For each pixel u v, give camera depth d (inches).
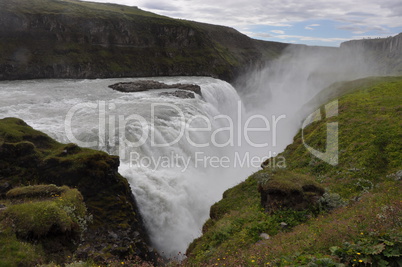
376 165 761.6
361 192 645.3
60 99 1630.2
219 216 739.4
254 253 412.8
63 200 506.6
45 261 394.0
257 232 524.4
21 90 1870.1
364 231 376.8
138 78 3090.6
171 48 3759.8
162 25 3750.0
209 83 2657.5
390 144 840.3
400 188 585.6
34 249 395.9
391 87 1535.4
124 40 3378.4
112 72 3034.0
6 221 413.7
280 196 585.9
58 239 431.2
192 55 3875.5
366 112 1158.3
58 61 2694.4
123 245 650.8
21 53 2544.3
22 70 2452.0
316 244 381.1
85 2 4220.0
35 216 425.7
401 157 771.4
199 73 3705.7
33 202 473.1
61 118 1227.9
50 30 2817.4
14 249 381.1
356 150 863.1
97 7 3823.8
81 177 718.5
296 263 335.3
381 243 328.2
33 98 1608.0
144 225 826.8
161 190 904.9
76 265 397.4
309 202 579.2
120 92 1956.2
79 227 481.7
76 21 3009.4
